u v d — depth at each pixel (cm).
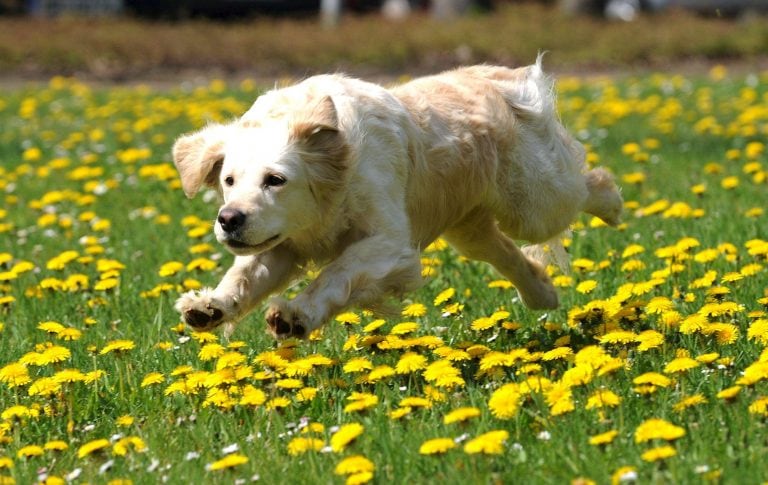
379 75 3825
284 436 786
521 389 791
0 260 1266
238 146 906
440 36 4081
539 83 1125
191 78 3794
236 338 1049
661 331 952
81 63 3919
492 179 1056
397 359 931
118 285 1223
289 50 4000
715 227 1366
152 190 1803
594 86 3017
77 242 1491
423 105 1008
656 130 2228
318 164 903
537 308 1138
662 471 664
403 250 934
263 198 876
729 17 4738
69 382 881
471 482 671
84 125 2542
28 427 840
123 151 2153
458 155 1009
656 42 3959
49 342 1016
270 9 5241
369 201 924
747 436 715
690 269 1153
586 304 1088
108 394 907
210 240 1473
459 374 853
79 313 1163
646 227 1420
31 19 4691
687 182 1708
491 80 1103
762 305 992
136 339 1055
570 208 1138
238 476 721
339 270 900
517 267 1127
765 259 1148
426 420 802
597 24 4344
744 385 782
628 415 768
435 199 1000
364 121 934
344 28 4347
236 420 829
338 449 706
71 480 738
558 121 1144
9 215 1678
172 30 4341
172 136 2331
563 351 859
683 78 3266
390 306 974
